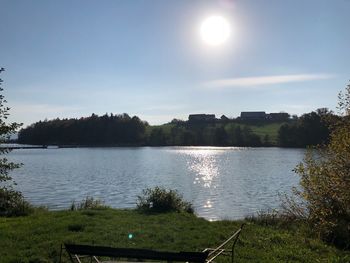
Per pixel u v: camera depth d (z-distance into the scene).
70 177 69.62
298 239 14.65
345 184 15.50
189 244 13.41
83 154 154.12
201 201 40.22
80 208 22.22
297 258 12.08
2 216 19.58
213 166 93.75
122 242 13.44
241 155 136.62
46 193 48.00
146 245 13.17
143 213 19.75
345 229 15.01
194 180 63.53
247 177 68.44
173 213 19.81
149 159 121.31
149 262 11.12
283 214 19.17
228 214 32.09
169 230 15.47
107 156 139.38
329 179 15.89
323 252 13.15
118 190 50.56
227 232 15.34
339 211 15.46
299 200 24.97
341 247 14.47
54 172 80.31
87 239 13.66
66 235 14.24
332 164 16.16
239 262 11.29
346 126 16.77
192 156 134.62
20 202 21.36
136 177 69.19
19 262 10.98
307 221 17.06
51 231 14.85
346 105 16.98
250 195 45.16
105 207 22.33
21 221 17.27
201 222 17.39
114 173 77.38
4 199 20.73
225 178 66.81
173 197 21.97
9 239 13.55
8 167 19.77
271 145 188.75
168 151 172.38
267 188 52.34
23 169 87.81
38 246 12.60
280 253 12.47
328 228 15.27
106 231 15.02
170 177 68.75
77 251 7.77
